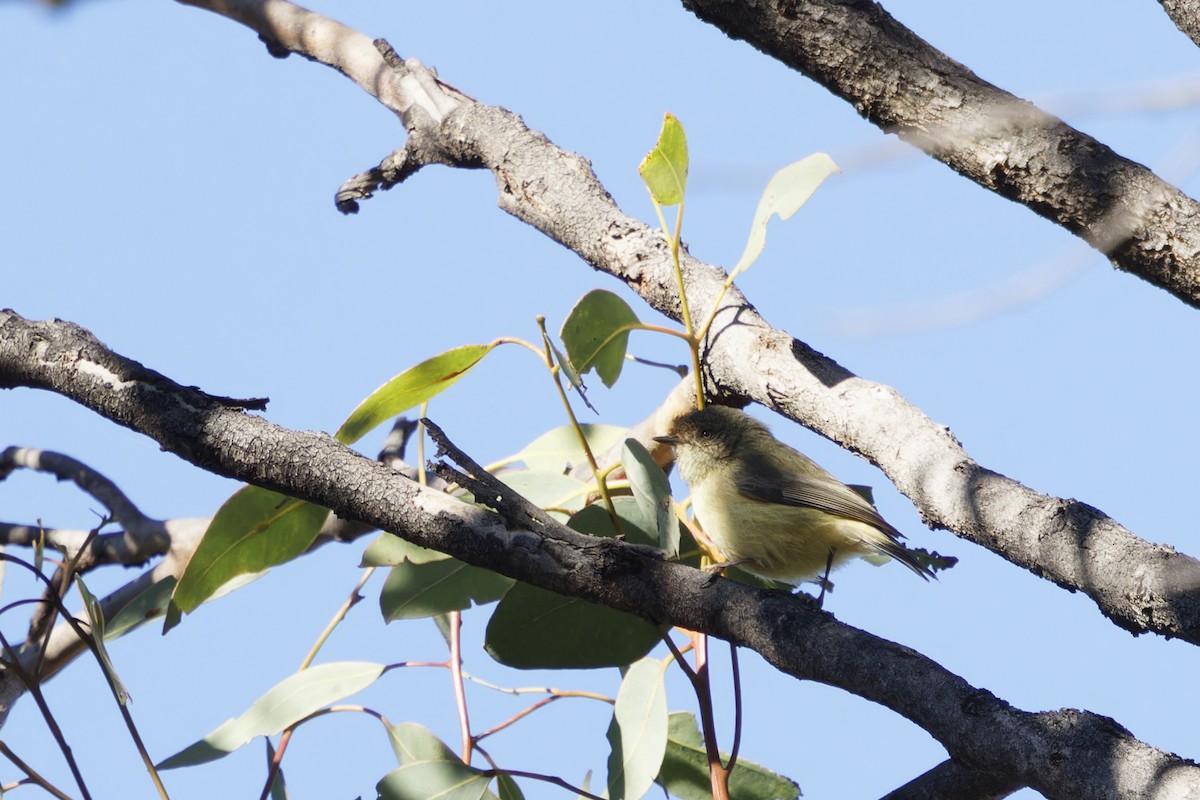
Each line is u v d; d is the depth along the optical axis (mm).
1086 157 7598
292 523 9203
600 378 8758
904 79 7879
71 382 7875
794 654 6887
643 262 10070
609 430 10641
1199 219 7391
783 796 9648
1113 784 5520
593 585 7449
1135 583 6566
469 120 11438
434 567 9531
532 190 10836
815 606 7152
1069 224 7715
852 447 8430
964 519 7387
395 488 7570
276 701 9039
